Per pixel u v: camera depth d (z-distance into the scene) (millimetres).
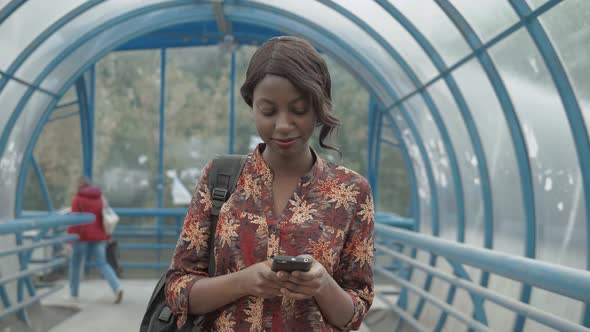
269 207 1389
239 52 10953
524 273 2307
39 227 5375
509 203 5500
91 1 6359
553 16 4090
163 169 10906
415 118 7941
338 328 1397
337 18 7289
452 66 6027
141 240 10383
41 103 7762
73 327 6309
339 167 1444
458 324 5973
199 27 9898
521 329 4754
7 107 6812
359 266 1432
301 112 1293
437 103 7020
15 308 5250
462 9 5125
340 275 1462
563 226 4480
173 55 10844
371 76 8344
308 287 1202
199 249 1449
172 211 10422
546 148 4711
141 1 7043
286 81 1262
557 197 4570
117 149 10828
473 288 3379
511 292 5043
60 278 9227
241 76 11023
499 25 4867
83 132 10633
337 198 1396
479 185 6293
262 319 1359
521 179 5055
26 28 6230
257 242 1370
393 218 10570
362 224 1422
